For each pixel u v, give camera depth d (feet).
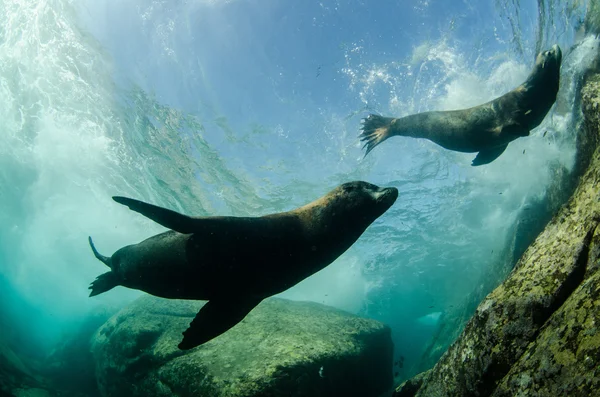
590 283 8.55
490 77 33.78
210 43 39.99
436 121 21.68
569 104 23.98
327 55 38.83
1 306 74.64
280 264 12.24
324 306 34.96
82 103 46.37
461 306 38.58
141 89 42.19
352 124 42.04
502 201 47.24
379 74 38.19
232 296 12.32
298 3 36.78
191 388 20.54
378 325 30.07
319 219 12.74
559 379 7.73
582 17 22.52
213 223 11.53
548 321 9.17
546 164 30.40
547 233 11.11
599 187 10.27
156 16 38.01
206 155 47.21
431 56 35.63
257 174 48.78
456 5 32.30
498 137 19.19
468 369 10.95
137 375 24.29
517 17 29.01
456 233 59.52
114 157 52.54
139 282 13.52
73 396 31.73
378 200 12.67
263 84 41.81
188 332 11.55
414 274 74.79
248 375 20.01
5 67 46.09
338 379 22.66
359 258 67.77
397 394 16.05
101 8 37.40
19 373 32.01
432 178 49.26
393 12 34.96
